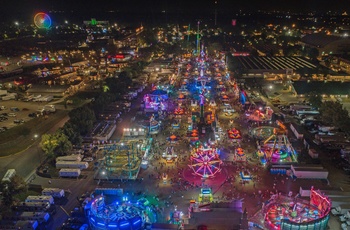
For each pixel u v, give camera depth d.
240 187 153.00
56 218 133.88
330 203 127.06
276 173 164.75
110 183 157.25
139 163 170.75
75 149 187.00
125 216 123.81
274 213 131.38
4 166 171.88
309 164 165.88
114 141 198.50
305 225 118.75
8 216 131.62
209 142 193.62
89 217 127.88
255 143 196.50
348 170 165.88
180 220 126.75
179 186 154.12
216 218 114.75
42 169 169.00
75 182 158.75
